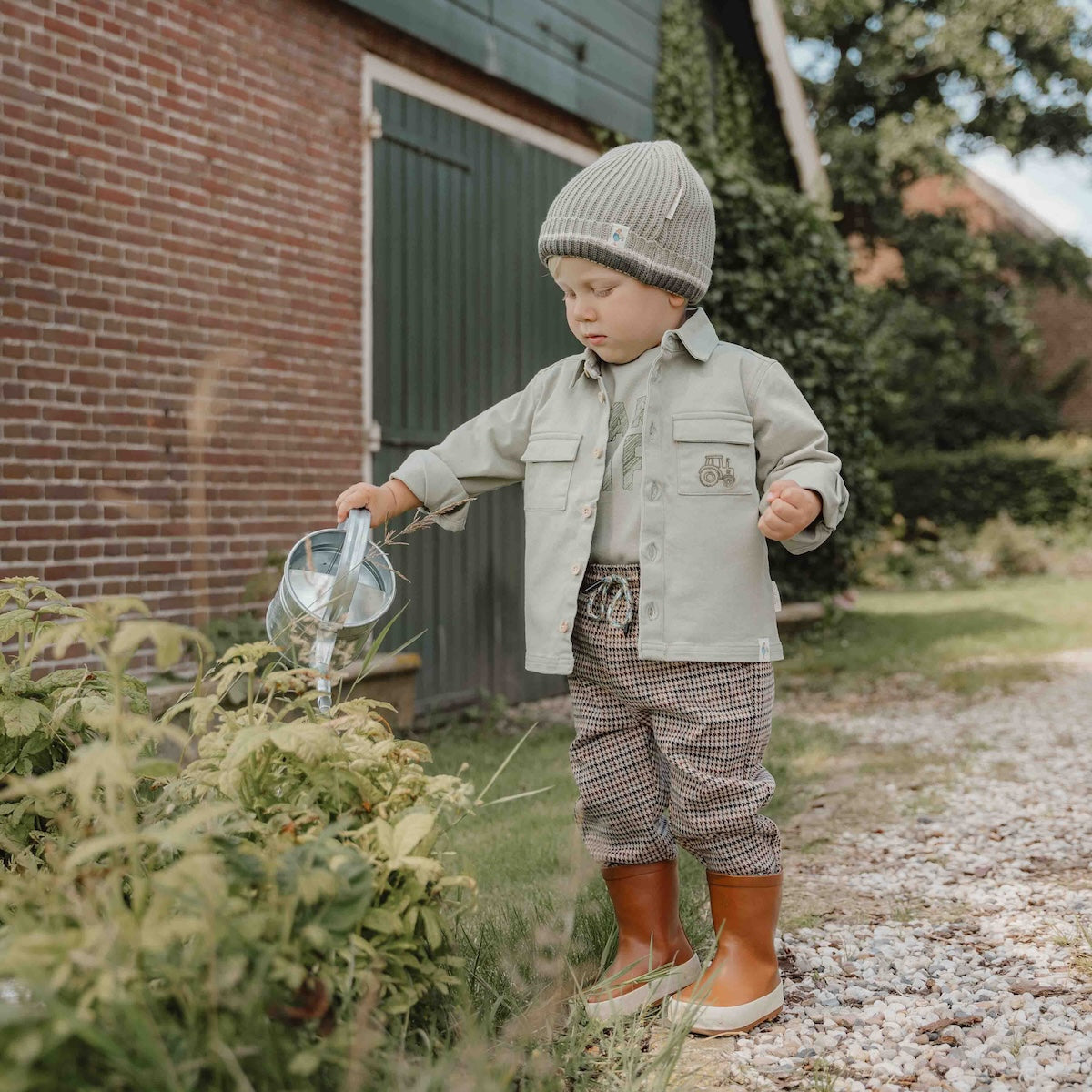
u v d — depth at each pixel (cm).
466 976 177
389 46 525
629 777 211
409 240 540
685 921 236
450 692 557
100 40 400
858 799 373
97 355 400
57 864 144
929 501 1641
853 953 233
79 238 394
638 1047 177
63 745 200
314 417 488
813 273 832
